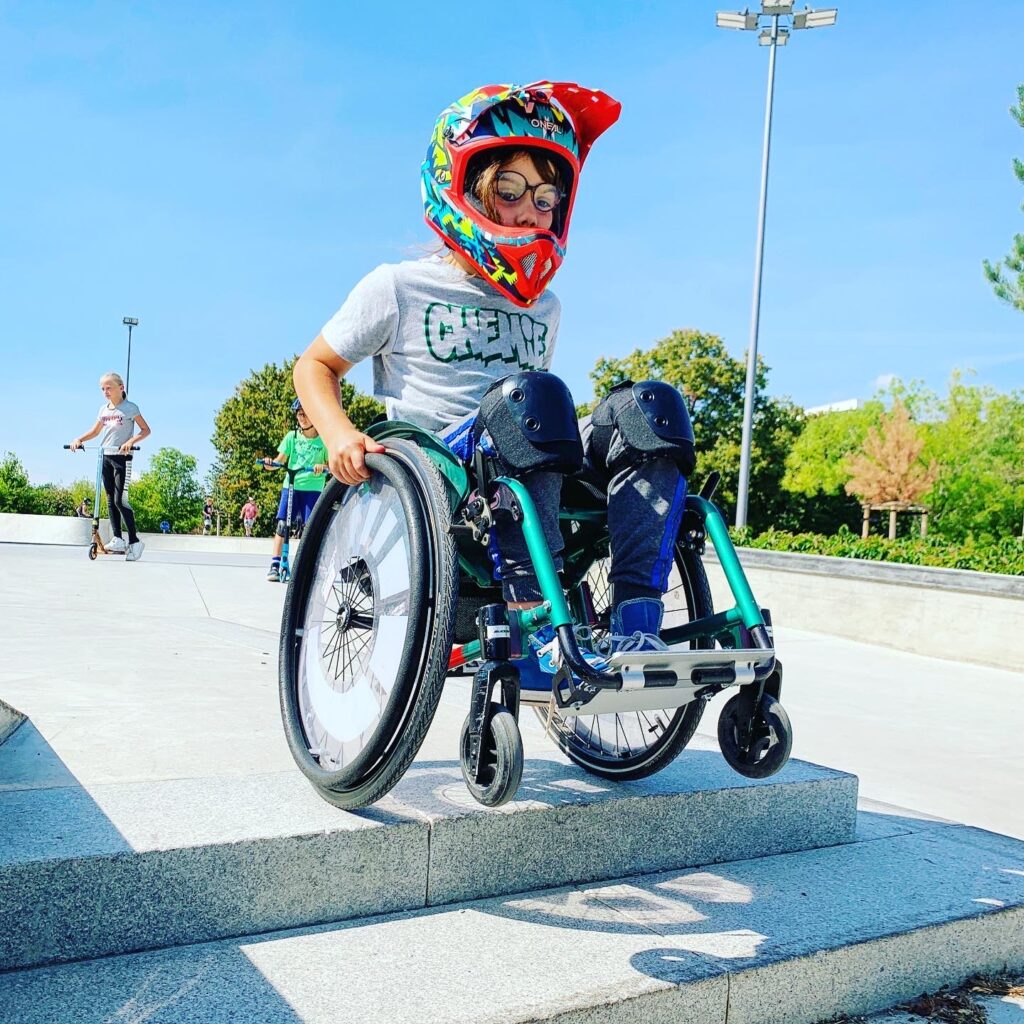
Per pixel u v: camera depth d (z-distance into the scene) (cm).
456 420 200
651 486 177
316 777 181
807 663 597
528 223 200
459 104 197
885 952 175
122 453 855
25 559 779
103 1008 130
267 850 157
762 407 3594
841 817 231
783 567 793
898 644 682
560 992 142
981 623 627
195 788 183
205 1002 133
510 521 164
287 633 216
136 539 873
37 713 243
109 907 146
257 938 156
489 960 152
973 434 3300
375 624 181
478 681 153
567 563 211
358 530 197
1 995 132
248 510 2805
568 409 169
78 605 496
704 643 189
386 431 194
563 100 207
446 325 202
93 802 170
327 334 204
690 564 200
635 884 193
